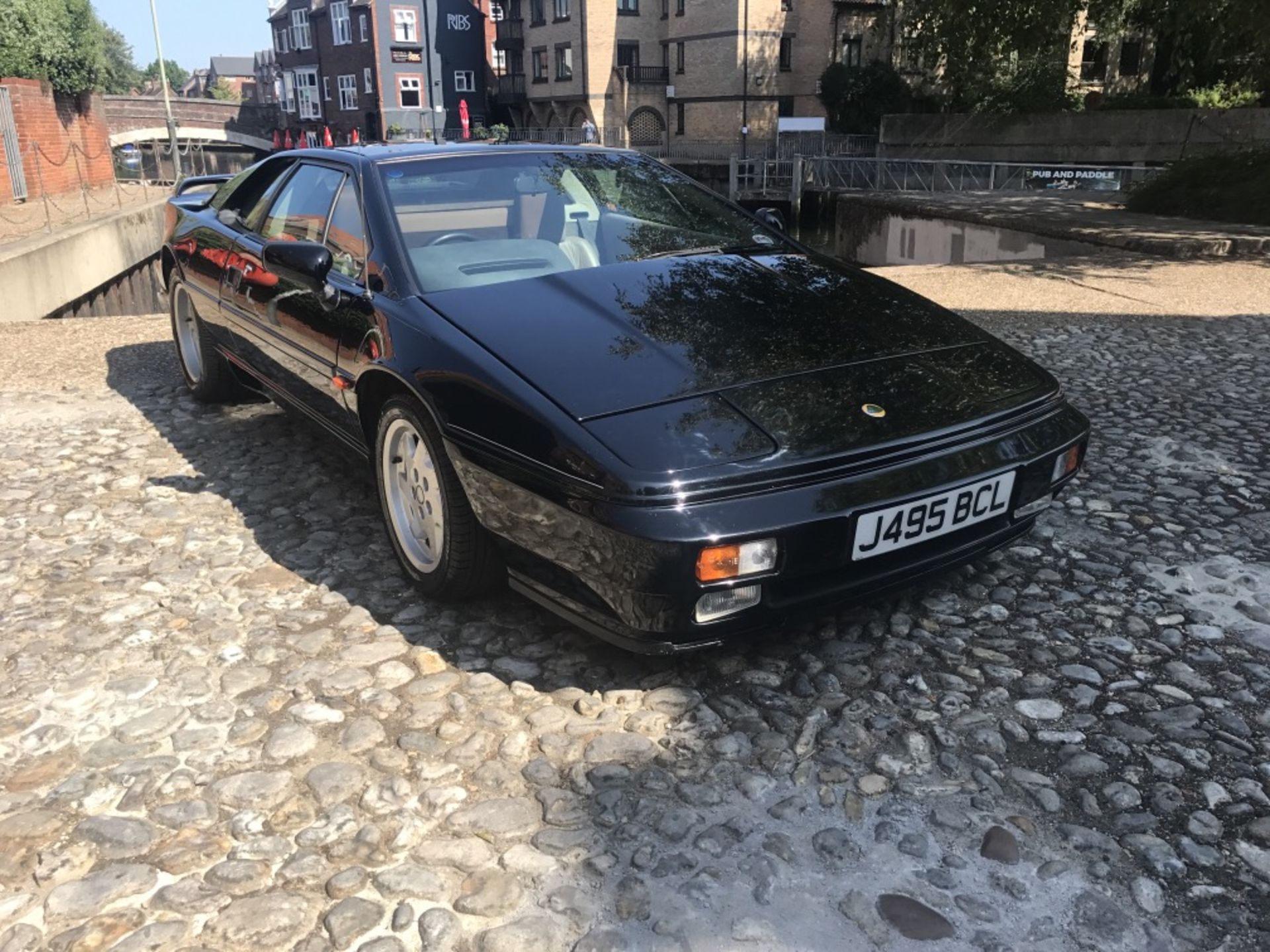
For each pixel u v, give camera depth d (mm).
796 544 2320
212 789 2221
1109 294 8859
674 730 2422
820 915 1857
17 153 17875
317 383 3545
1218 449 4430
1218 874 1947
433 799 2178
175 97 66438
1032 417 2814
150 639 2883
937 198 20438
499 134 53719
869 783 2223
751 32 44094
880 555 2469
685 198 3920
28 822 2117
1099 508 3754
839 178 31188
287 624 2959
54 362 6352
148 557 3439
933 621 2938
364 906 1880
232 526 3715
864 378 2691
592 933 1815
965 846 2031
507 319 2840
